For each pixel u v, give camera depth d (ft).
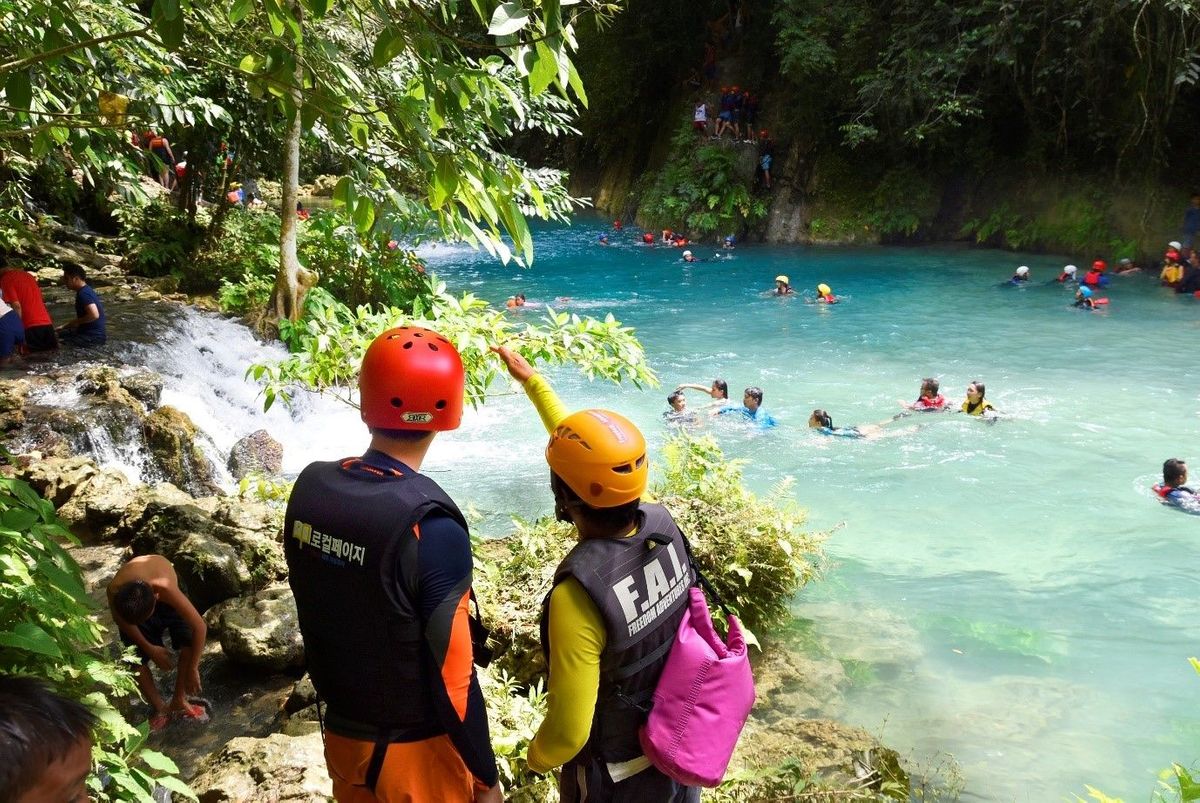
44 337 34.37
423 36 8.82
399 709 6.91
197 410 33.96
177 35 8.83
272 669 17.54
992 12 73.10
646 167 106.83
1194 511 27.68
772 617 20.67
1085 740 16.53
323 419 38.86
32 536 10.42
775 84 93.04
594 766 7.57
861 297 62.18
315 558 6.84
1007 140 81.20
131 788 9.09
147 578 14.89
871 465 32.30
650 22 102.73
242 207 61.11
